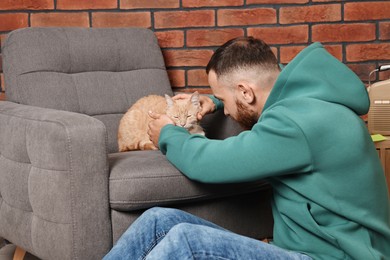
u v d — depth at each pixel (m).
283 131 1.21
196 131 2.08
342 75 1.29
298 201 1.25
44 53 2.21
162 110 2.18
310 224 1.22
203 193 1.69
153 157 1.77
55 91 2.18
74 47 2.29
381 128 2.07
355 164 1.21
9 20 2.63
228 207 1.81
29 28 2.24
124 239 1.23
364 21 2.60
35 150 1.68
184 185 1.66
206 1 2.63
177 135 1.48
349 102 1.27
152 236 1.23
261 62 1.39
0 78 2.69
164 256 1.04
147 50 2.47
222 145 1.33
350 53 2.63
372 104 2.07
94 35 2.36
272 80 1.40
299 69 1.30
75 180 1.59
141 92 2.40
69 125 1.59
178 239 1.06
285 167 1.21
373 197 1.24
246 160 1.26
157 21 2.66
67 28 2.33
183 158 1.42
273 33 2.63
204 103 2.08
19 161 1.79
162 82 2.47
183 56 2.68
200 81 2.70
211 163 1.33
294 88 1.31
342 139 1.21
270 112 1.27
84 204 1.60
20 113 1.82
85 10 2.64
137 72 2.43
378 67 2.50
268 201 1.91
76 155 1.58
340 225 1.22
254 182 1.76
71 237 1.61
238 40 1.46
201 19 2.64
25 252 2.07
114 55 2.38
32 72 2.16
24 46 2.19
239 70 1.40
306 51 1.32
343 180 1.21
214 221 1.79
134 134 2.15
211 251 1.07
